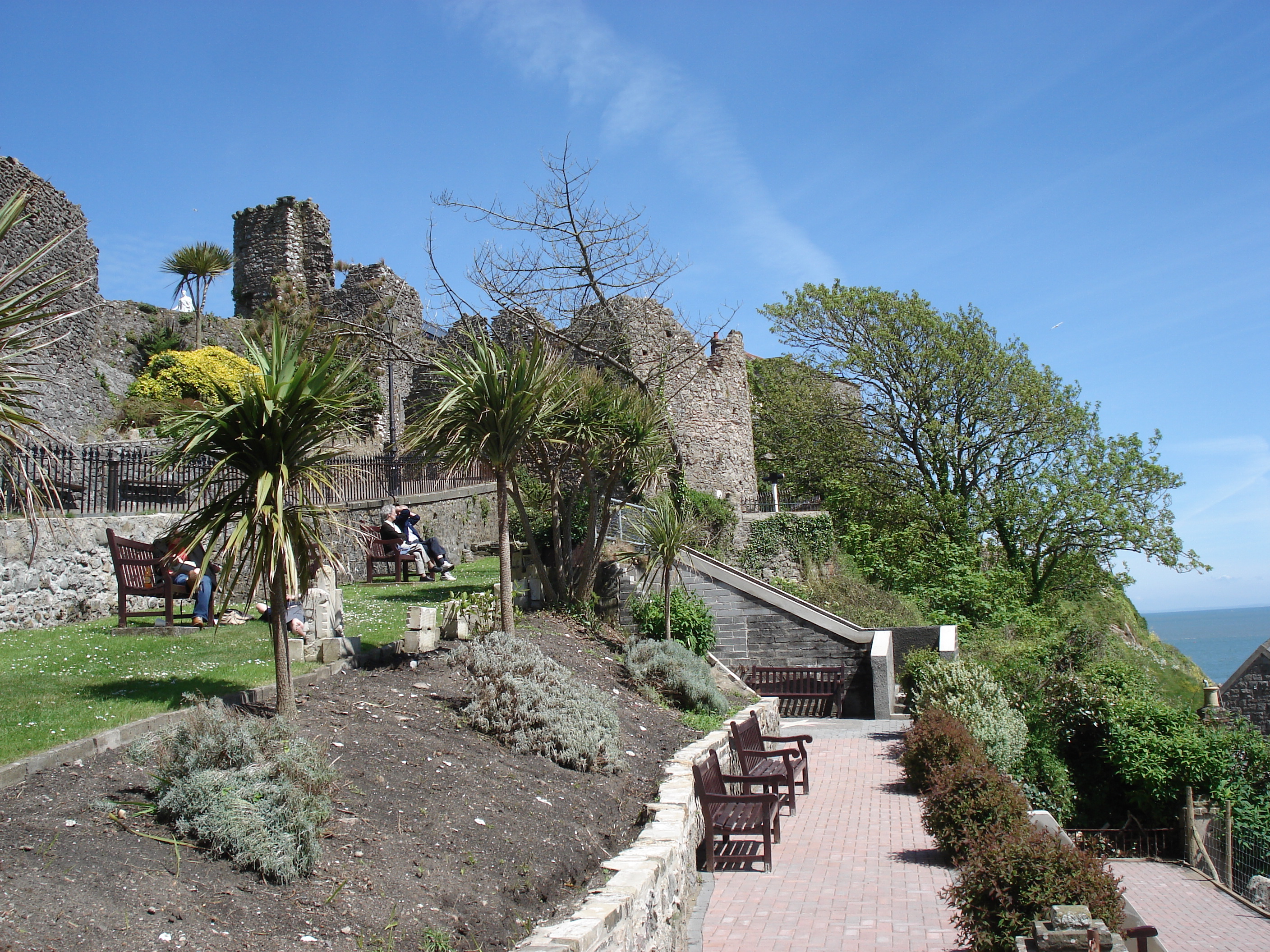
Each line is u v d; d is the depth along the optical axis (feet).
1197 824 48.44
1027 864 19.26
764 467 116.26
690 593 54.24
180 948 11.55
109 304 98.07
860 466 106.22
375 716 22.95
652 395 55.31
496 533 78.69
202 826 14.25
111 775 16.12
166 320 104.63
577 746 24.94
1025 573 97.76
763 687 56.85
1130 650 99.60
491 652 28.63
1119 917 18.65
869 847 29.09
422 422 32.91
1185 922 39.01
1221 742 50.29
